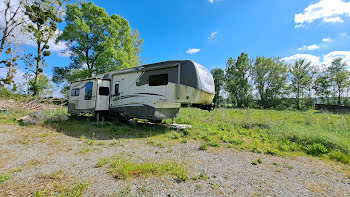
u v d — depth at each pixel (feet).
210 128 24.47
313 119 32.65
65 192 7.91
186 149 15.43
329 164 12.52
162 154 13.92
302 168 11.70
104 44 58.80
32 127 23.56
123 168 10.53
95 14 59.57
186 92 20.59
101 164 11.27
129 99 26.20
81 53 62.28
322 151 14.80
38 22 62.75
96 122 27.50
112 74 29.25
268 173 10.75
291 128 21.81
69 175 9.77
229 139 18.69
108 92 29.04
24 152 13.73
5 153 13.39
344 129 23.61
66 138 18.45
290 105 98.07
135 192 8.06
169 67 22.12
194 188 8.59
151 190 8.28
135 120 29.96
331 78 95.35
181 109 57.26
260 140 19.17
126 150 14.84
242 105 103.30
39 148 14.87
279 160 13.21
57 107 50.62
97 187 8.46
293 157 13.96
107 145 16.29
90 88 28.50
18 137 18.35
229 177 9.98
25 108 42.22
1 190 8.03
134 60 88.07
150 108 23.53
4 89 54.54
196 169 11.02
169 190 8.33
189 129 23.30
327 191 8.71
